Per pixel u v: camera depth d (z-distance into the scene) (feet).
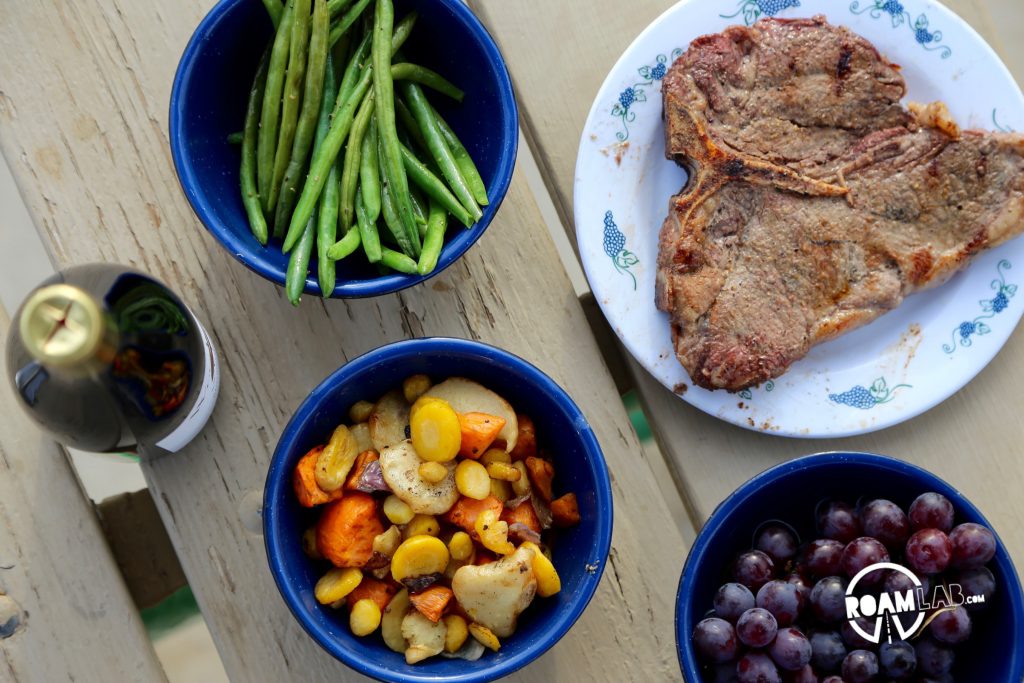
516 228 2.26
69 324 1.76
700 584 1.98
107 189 2.19
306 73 2.05
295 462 2.00
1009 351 2.31
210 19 1.98
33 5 2.18
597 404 2.24
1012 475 2.28
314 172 2.05
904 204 2.20
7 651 2.12
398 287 2.02
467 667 1.97
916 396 2.25
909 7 2.25
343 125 2.06
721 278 2.19
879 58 2.23
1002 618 1.93
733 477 2.27
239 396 2.19
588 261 2.24
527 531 1.99
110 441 1.94
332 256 2.01
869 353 2.28
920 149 2.21
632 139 2.26
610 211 2.26
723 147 2.20
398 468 1.98
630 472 2.23
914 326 2.29
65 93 2.19
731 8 2.26
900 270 2.19
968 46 2.26
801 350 2.19
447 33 2.10
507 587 1.94
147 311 1.89
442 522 2.04
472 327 2.24
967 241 2.20
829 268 2.19
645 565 2.21
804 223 2.19
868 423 2.24
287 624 2.16
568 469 2.09
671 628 2.21
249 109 2.08
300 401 2.19
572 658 2.19
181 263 2.19
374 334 2.22
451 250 2.03
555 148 2.31
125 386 1.85
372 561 1.99
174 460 2.17
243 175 2.09
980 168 2.19
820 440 2.29
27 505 2.15
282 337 2.20
